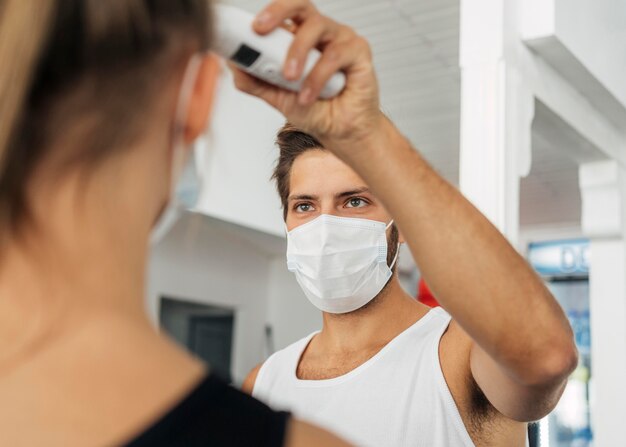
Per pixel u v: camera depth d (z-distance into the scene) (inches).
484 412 47.7
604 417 158.2
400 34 157.2
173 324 257.4
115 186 16.2
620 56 140.4
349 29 25.7
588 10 123.1
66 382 14.7
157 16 16.6
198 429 14.8
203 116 18.4
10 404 14.5
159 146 17.2
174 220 20.3
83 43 15.4
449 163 236.2
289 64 23.6
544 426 148.7
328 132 27.8
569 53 114.2
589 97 136.6
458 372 49.0
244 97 170.2
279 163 61.1
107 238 16.0
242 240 277.1
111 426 14.4
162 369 15.5
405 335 53.7
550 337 30.5
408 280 294.0
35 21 14.9
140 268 16.8
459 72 171.0
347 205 57.6
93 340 15.2
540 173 248.2
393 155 28.7
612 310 160.1
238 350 282.4
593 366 161.3
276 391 56.3
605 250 161.5
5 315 15.4
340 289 55.7
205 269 264.4
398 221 30.2
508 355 30.8
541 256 315.6
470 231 29.7
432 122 201.0
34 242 15.5
